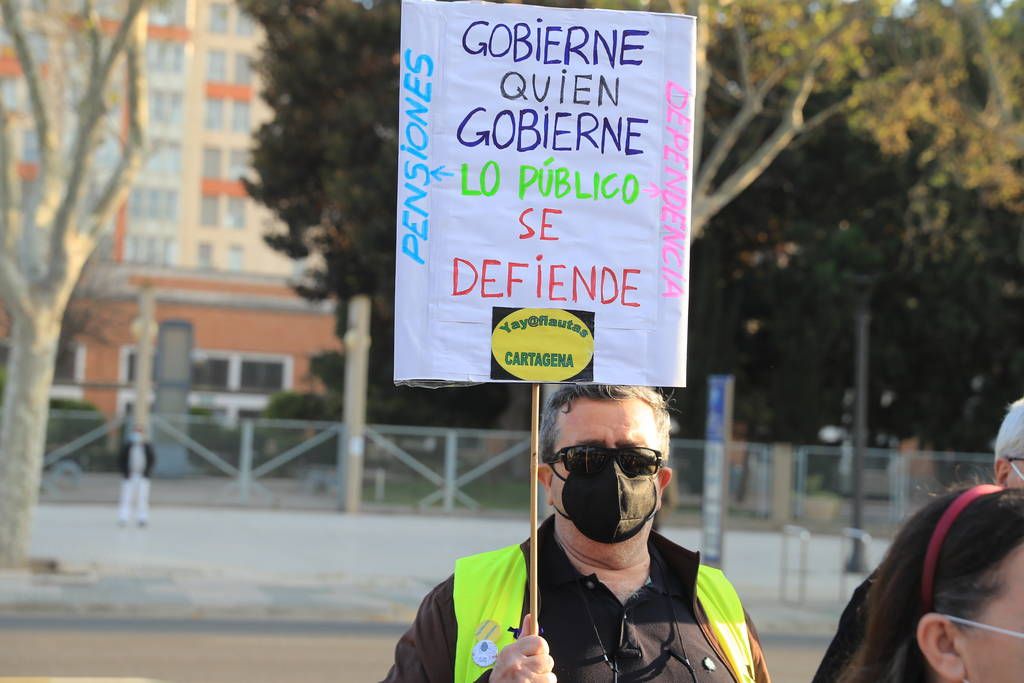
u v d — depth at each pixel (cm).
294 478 3794
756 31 2484
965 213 4272
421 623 434
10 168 1983
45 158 2064
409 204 446
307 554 2545
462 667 420
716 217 4444
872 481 3978
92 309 6291
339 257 4456
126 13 1945
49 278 2014
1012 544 275
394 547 2764
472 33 451
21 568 2050
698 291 4400
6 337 5784
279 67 4278
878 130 2386
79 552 2372
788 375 4478
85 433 3700
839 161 4291
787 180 4331
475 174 448
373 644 1605
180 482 3716
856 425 2795
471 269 445
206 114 9638
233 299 7919
